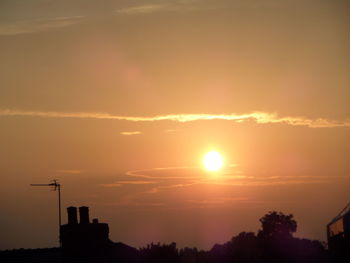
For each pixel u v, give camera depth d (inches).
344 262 3218.5
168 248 3516.2
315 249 3917.3
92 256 3206.2
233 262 3949.3
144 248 3484.3
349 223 3191.4
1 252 3570.4
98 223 3245.6
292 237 4018.2
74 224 3218.5
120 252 3341.5
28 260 3321.9
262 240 4042.8
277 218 4069.9
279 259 3900.1
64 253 3193.9
